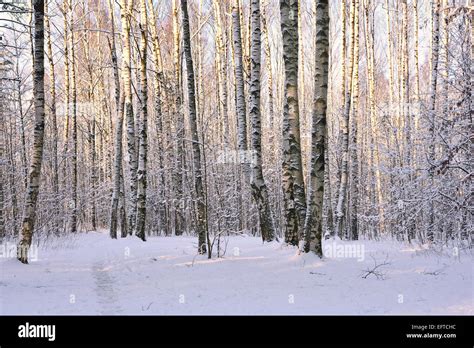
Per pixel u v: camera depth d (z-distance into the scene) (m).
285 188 12.76
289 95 12.18
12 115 23.42
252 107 14.84
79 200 29.95
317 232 11.19
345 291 8.51
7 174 22.06
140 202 18.78
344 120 19.92
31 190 11.70
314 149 11.12
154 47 23.97
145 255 13.24
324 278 9.56
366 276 9.67
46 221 20.94
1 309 7.34
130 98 20.44
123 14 19.48
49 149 27.00
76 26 26.73
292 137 12.27
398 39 28.20
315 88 11.06
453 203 12.55
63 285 9.49
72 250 16.17
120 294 8.70
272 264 10.84
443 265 10.94
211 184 26.86
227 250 13.62
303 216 12.22
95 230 28.86
